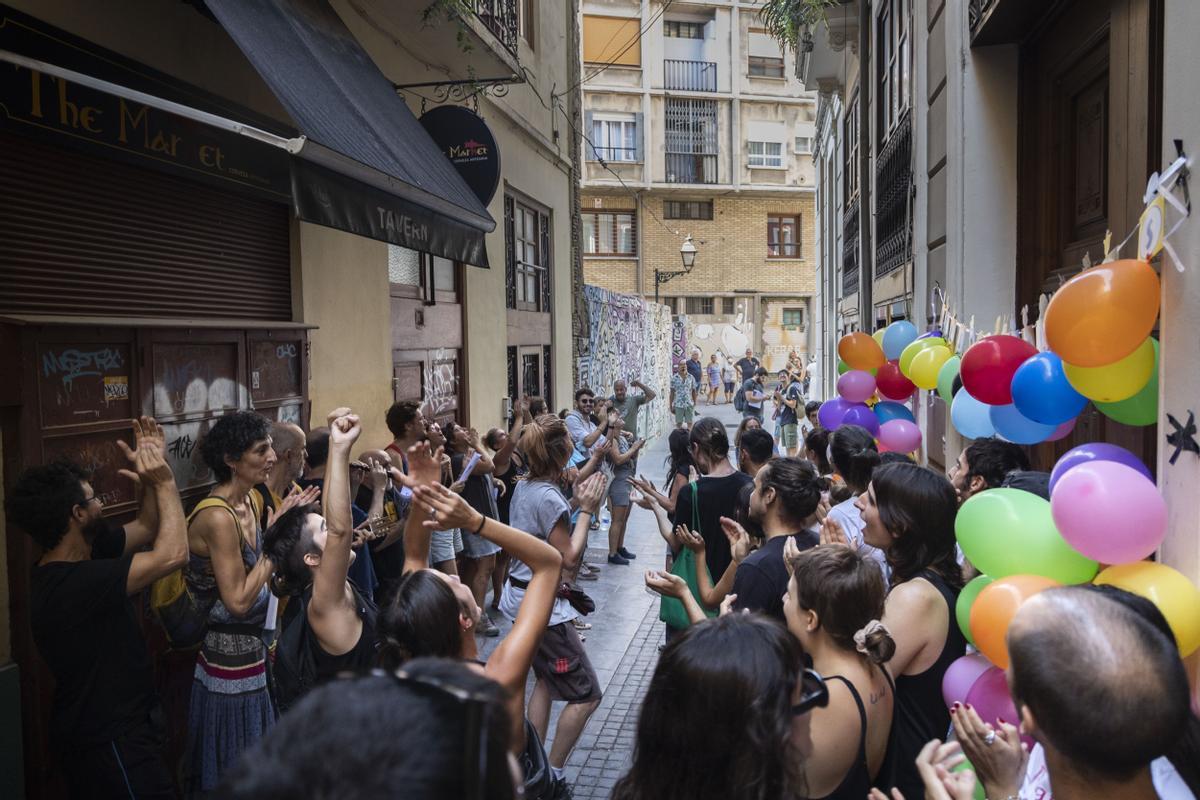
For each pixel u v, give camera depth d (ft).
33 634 9.43
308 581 9.75
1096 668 3.98
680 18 100.37
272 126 16.75
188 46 14.52
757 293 104.68
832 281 54.60
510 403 32.22
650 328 72.54
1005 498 7.79
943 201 18.49
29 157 11.48
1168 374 7.62
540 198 37.47
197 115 10.49
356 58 18.61
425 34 23.39
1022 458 10.94
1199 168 7.12
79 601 9.20
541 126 37.45
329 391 19.11
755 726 4.89
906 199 23.32
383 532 15.43
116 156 12.75
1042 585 6.93
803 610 6.86
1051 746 4.24
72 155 12.21
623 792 5.39
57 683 9.57
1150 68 10.20
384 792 2.47
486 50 25.17
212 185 15.14
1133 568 6.89
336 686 2.87
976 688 7.37
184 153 14.26
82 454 11.76
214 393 14.83
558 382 40.22
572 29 43.24
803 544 10.88
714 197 103.24
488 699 2.81
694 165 101.65
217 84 15.34
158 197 14.03
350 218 13.78
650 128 99.50
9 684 10.27
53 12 11.64
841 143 48.14
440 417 26.53
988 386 9.82
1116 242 11.41
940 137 18.97
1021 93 15.80
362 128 14.96
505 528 7.30
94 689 9.47
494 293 30.96
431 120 23.24
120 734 9.58
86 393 11.86
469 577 22.24
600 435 28.58
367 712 2.70
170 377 13.65
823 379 61.16
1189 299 7.24
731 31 100.58
